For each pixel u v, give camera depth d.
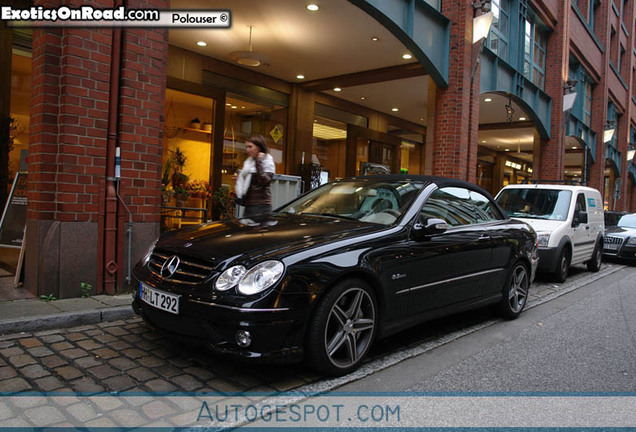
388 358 4.03
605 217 14.18
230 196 10.67
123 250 5.17
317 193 5.20
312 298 3.23
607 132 24.25
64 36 4.73
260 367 3.59
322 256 3.38
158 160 5.48
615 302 7.03
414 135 18.83
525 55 16.02
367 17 8.62
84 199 4.88
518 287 5.74
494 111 16.16
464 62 10.73
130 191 5.22
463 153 10.90
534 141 17.97
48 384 3.09
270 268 3.18
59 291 4.75
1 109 7.11
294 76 12.45
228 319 3.05
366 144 16.08
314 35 9.46
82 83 4.79
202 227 4.18
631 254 12.02
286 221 4.23
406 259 3.96
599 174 24.52
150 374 3.34
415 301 4.09
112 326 4.31
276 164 13.00
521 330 5.21
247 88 12.05
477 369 3.91
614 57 27.81
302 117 13.36
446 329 5.10
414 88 13.40
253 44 10.06
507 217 5.88
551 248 8.16
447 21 10.67
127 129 5.16
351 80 12.21
